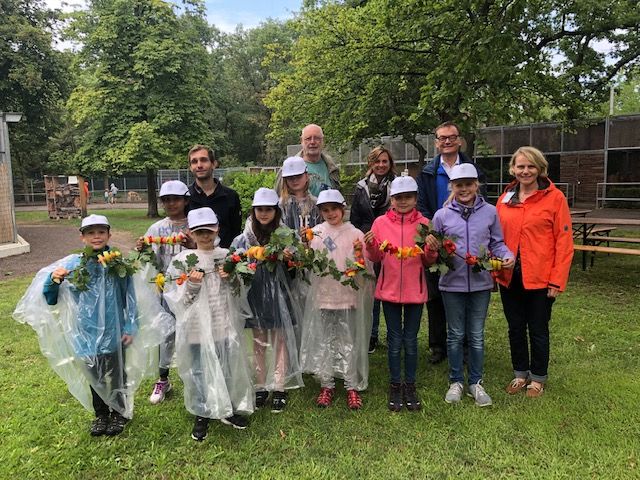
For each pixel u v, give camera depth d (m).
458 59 7.36
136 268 3.23
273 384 3.56
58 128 26.22
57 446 3.11
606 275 7.79
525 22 9.20
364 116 12.97
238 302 3.36
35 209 30.27
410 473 2.82
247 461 2.95
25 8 22.38
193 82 21.22
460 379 3.73
